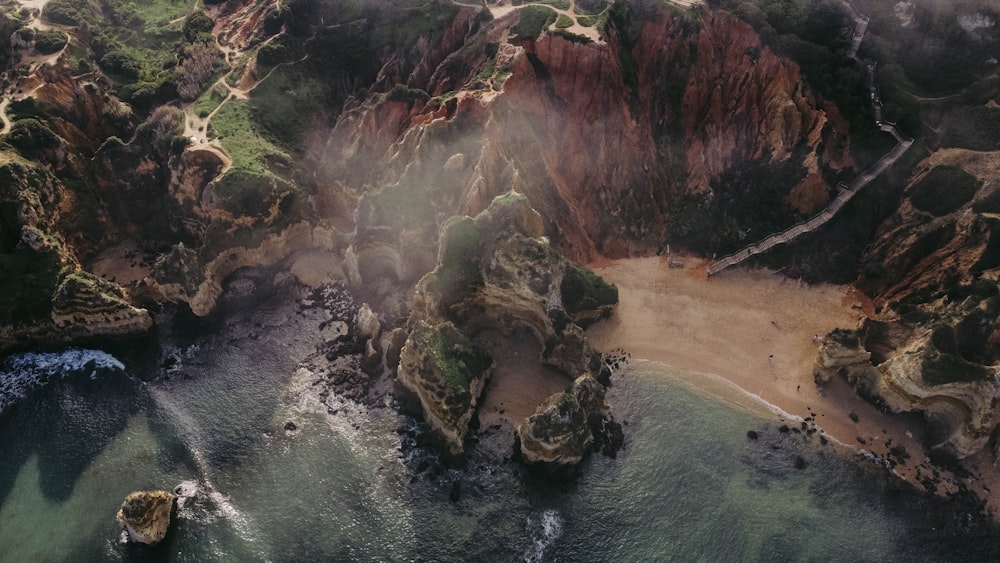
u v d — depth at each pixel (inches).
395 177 3085.6
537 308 2731.3
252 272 3211.1
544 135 3257.9
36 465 2475.4
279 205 3171.8
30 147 3129.9
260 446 2534.5
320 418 2625.5
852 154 3287.4
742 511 2342.5
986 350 2573.8
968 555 2251.5
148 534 2192.4
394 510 2341.3
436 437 2506.2
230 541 2253.9
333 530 2289.6
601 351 2891.2
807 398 2723.9
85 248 3243.1
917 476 2460.6
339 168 3309.5
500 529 2294.5
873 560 2226.9
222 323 2999.5
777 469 2475.4
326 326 2977.4
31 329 2837.1
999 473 2464.3
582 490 2405.3
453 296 2758.4
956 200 3004.4
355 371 2790.4
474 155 2989.7
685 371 2824.8
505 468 2450.8
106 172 3304.6
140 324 2910.9
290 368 2812.5
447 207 2977.4
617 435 2566.4
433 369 2469.2
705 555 2229.3
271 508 2347.4
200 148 3198.8
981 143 3125.0
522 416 2615.7
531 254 2657.5
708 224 3287.4
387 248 3038.9
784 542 2258.9
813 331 2972.4
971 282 2704.2
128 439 2556.6
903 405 2568.9
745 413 2662.4
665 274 3203.7
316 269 3243.1
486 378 2694.4
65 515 2322.8
